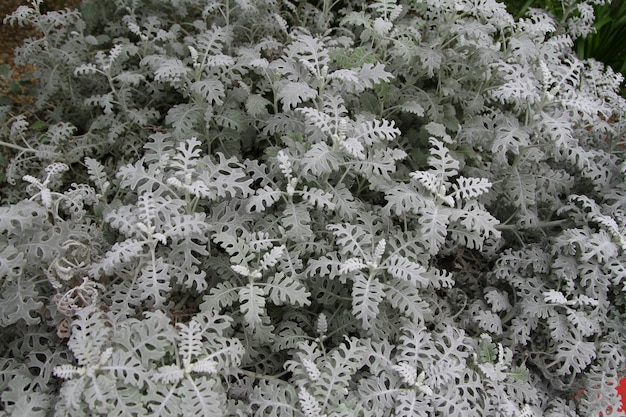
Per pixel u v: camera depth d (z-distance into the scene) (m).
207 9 3.62
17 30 4.81
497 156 2.86
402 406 2.26
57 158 3.25
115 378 2.01
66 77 3.65
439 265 3.31
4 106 3.51
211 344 2.20
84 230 2.58
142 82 3.65
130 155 3.42
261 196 2.52
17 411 2.01
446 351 2.48
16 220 2.15
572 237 2.80
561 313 2.84
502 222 3.37
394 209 2.81
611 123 3.81
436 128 2.98
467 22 3.31
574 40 4.84
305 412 2.12
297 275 2.52
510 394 2.55
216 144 3.31
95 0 3.96
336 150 2.61
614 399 2.64
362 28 4.05
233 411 2.25
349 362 2.33
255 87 3.62
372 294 2.39
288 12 4.27
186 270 2.45
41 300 2.47
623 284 2.84
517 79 2.90
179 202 2.45
